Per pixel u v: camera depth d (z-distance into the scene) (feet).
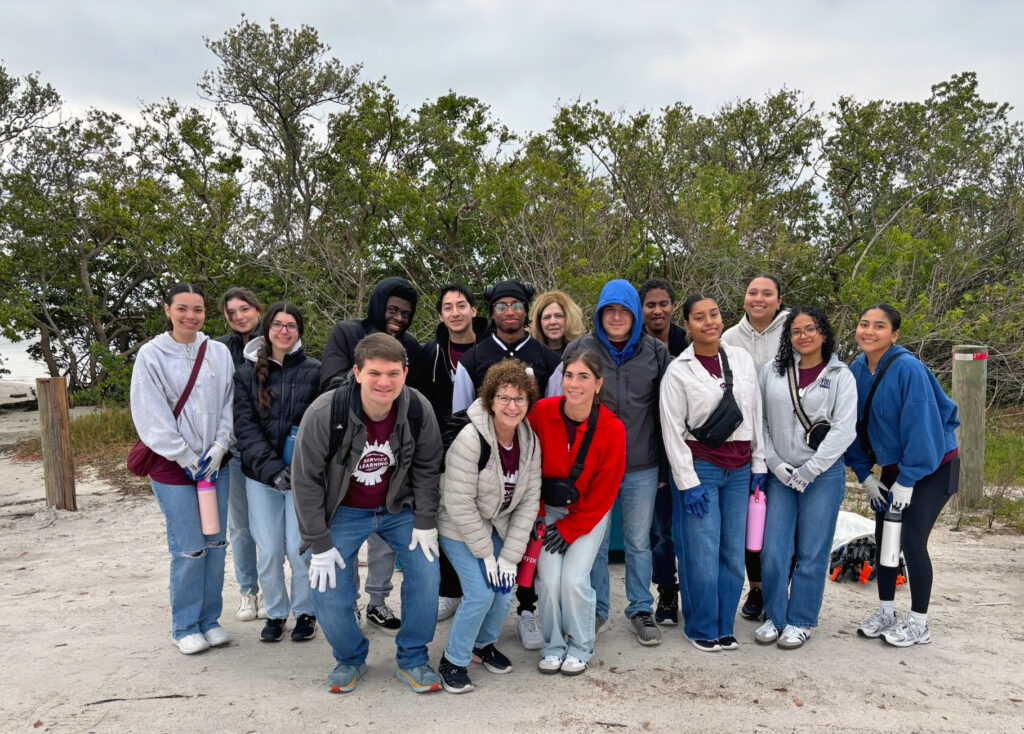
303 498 10.53
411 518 11.19
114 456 33.73
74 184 70.33
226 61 64.34
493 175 40.29
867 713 10.36
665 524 13.84
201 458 12.21
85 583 16.65
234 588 16.26
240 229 55.16
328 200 58.29
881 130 57.62
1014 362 38.93
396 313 13.96
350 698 10.88
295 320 12.80
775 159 60.44
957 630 13.46
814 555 12.66
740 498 12.65
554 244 37.04
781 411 12.66
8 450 39.52
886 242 41.47
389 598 15.23
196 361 12.49
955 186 56.70
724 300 39.75
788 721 10.17
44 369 110.83
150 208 54.08
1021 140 57.82
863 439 13.16
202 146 62.54
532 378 11.03
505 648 12.94
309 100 66.18
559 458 11.56
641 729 9.99
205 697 10.84
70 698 10.80
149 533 21.50
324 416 10.27
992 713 10.35
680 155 53.11
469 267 50.11
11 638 13.20
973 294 41.32
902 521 12.82
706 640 12.59
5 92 68.39
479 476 11.07
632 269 39.50
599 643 12.96
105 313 68.49
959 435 22.24
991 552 18.34
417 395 10.97
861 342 12.84
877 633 13.06
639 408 12.78
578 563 11.70
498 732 9.91
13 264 65.31
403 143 58.23
